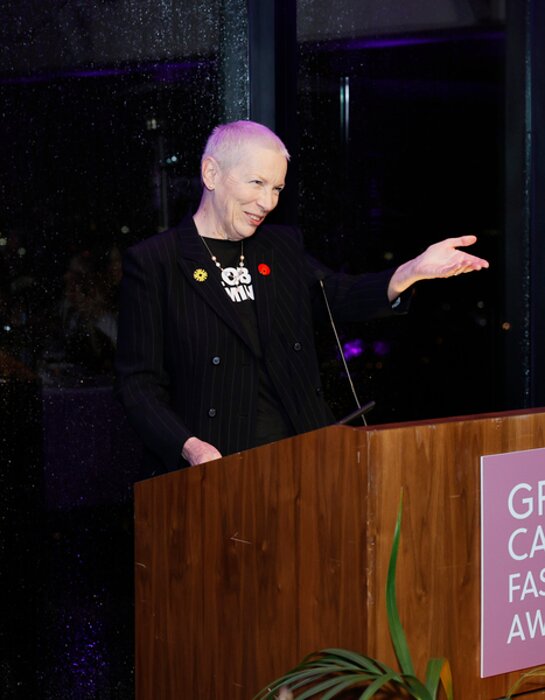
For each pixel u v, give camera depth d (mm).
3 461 3609
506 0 4766
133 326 3012
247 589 2248
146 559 2619
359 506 1940
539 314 4867
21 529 3658
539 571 2154
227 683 2324
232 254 3145
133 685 3938
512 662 2119
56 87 3646
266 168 3039
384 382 4516
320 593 2043
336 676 2012
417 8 4539
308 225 4305
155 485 2562
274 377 3033
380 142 4465
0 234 3555
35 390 3652
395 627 1877
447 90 4633
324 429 2020
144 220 3857
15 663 3678
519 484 2111
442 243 2973
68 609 3775
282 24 4117
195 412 2979
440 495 2000
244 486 2244
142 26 3828
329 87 4328
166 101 3895
